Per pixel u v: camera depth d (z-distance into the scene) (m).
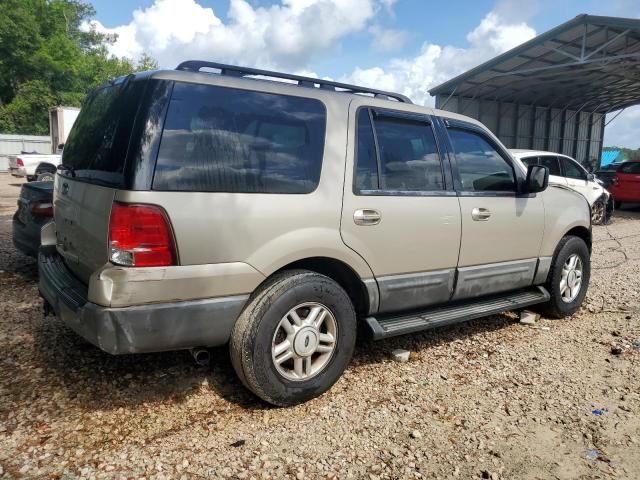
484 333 4.77
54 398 3.25
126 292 2.68
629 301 5.89
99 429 2.95
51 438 2.84
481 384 3.70
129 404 3.22
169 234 2.74
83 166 3.22
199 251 2.83
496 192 4.39
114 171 2.80
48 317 4.63
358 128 3.58
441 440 2.99
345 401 3.39
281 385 3.15
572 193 5.34
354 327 3.46
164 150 2.77
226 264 2.93
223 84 3.04
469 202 4.13
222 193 2.91
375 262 3.59
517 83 26.36
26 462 2.63
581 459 2.85
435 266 3.96
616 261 8.19
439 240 3.93
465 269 4.17
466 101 27.70
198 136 2.88
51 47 41.88
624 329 4.95
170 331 2.81
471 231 4.15
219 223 2.88
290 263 3.28
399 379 3.74
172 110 2.83
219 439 2.90
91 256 3.00
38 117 39.69
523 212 4.59
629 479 2.69
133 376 3.58
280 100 3.25
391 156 3.73
